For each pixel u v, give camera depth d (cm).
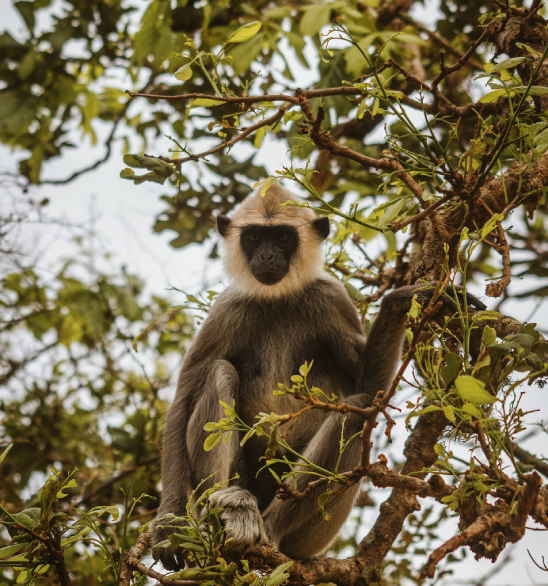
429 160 395
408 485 335
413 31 788
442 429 425
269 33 710
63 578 347
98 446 745
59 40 791
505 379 364
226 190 739
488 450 319
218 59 422
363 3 754
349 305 595
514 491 315
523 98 354
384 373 501
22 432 747
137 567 362
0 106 801
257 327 603
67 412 799
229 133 727
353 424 483
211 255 736
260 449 556
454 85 770
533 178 437
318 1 759
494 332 330
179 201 750
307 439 551
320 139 381
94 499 645
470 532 301
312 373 583
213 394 522
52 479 346
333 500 482
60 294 830
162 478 515
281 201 632
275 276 593
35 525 343
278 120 438
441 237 457
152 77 802
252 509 461
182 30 759
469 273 820
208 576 342
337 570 408
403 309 468
